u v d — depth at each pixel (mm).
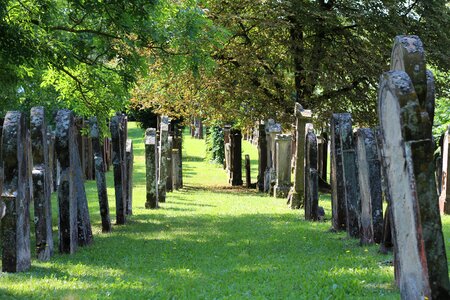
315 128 33375
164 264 12203
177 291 9750
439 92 30516
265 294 9477
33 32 16984
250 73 33469
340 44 32938
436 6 32688
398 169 8000
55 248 13703
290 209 22250
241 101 33531
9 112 10914
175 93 34188
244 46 33469
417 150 7406
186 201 25562
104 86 21266
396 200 8281
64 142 12984
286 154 27281
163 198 24812
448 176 19438
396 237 8484
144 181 35250
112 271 11414
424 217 7344
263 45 33281
